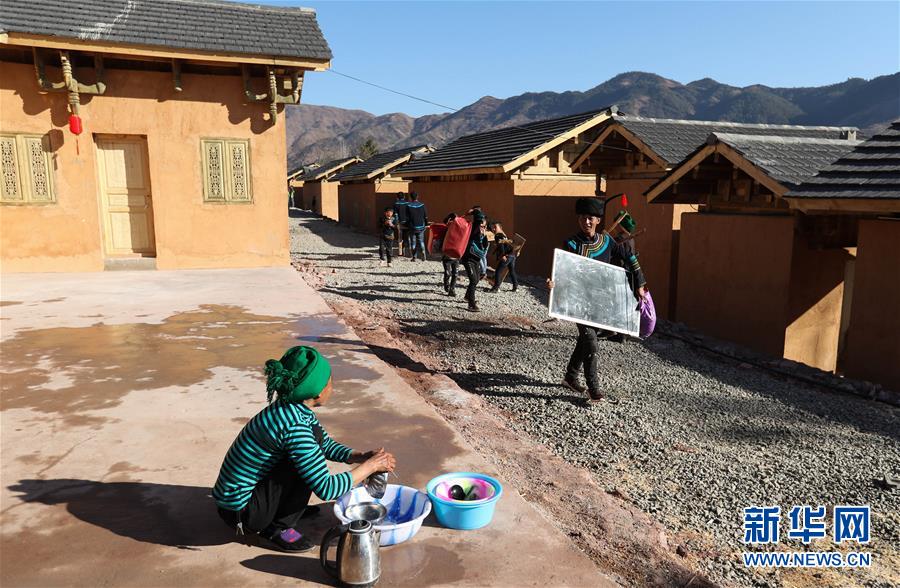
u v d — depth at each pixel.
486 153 19.92
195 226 11.80
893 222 8.52
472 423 5.43
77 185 11.06
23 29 9.71
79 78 10.73
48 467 3.80
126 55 10.55
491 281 14.85
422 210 18.70
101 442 4.16
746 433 6.26
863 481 5.31
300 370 2.84
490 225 13.29
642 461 5.48
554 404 6.75
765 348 11.05
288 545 2.95
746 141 11.40
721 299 11.92
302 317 8.00
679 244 13.86
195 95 11.48
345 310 10.15
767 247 10.93
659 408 6.82
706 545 4.17
